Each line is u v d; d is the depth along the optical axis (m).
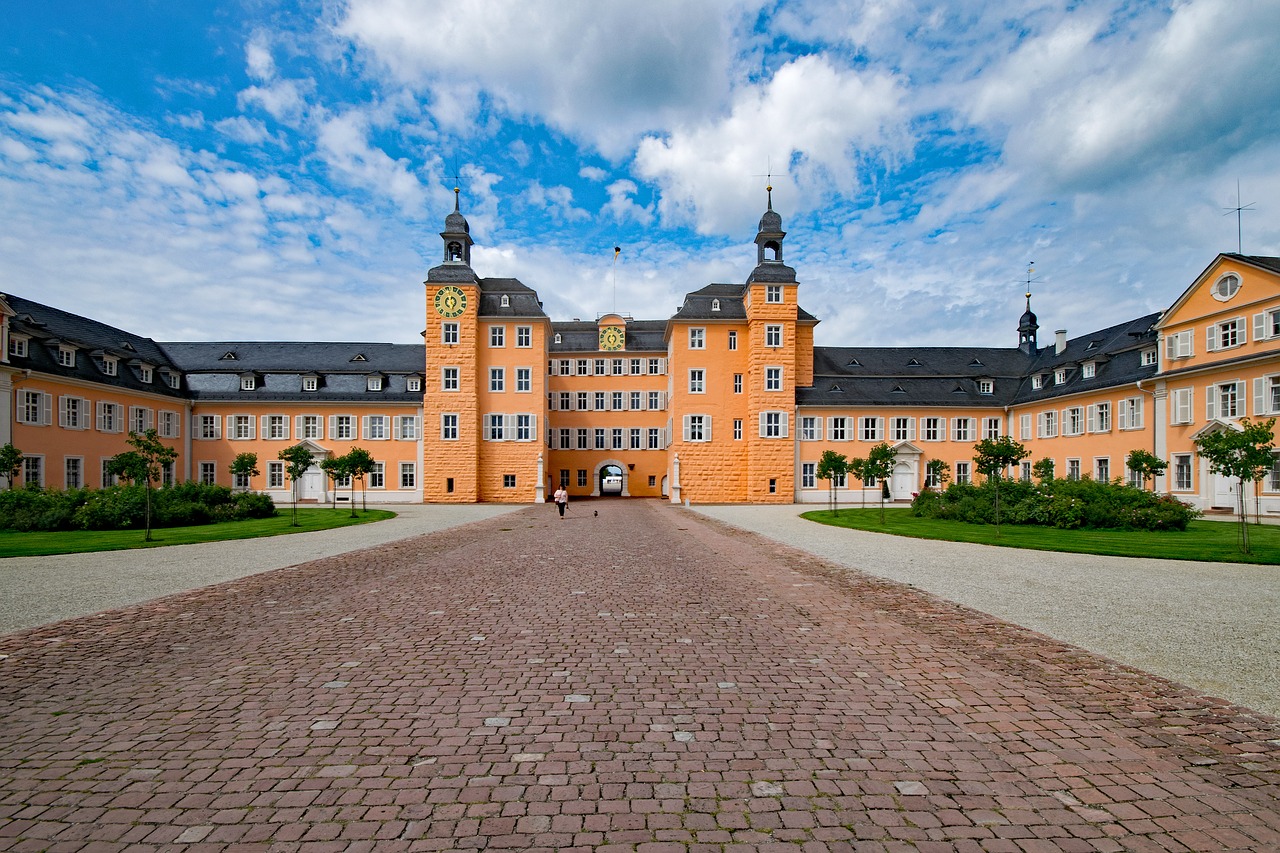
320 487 50.44
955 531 22.56
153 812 4.01
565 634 8.34
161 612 9.70
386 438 51.06
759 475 48.75
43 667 6.96
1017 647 7.80
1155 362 37.16
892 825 3.88
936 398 51.12
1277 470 28.97
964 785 4.38
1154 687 6.37
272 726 5.34
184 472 49.12
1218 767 4.66
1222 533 21.05
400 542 20.16
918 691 6.23
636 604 10.30
